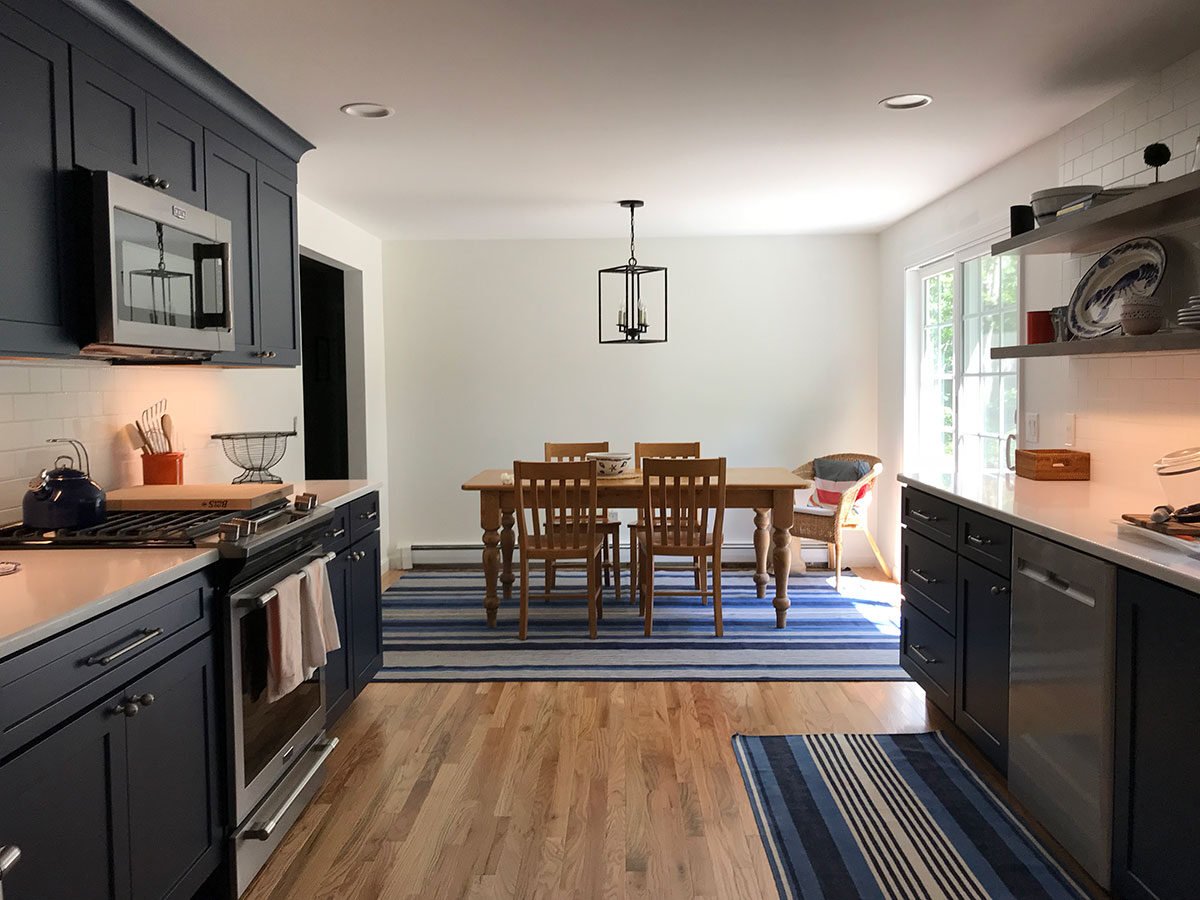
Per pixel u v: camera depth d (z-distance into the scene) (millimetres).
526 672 3832
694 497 4297
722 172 4105
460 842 2381
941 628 3092
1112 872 2004
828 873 2203
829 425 6016
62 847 1495
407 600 5168
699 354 6039
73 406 2678
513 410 6094
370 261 5797
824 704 3428
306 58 2607
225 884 2127
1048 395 3613
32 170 1930
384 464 6047
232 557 2086
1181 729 1730
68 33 2055
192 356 2682
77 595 1623
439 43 2502
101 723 1609
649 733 3143
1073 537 2152
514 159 3824
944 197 4684
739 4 2262
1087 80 2869
